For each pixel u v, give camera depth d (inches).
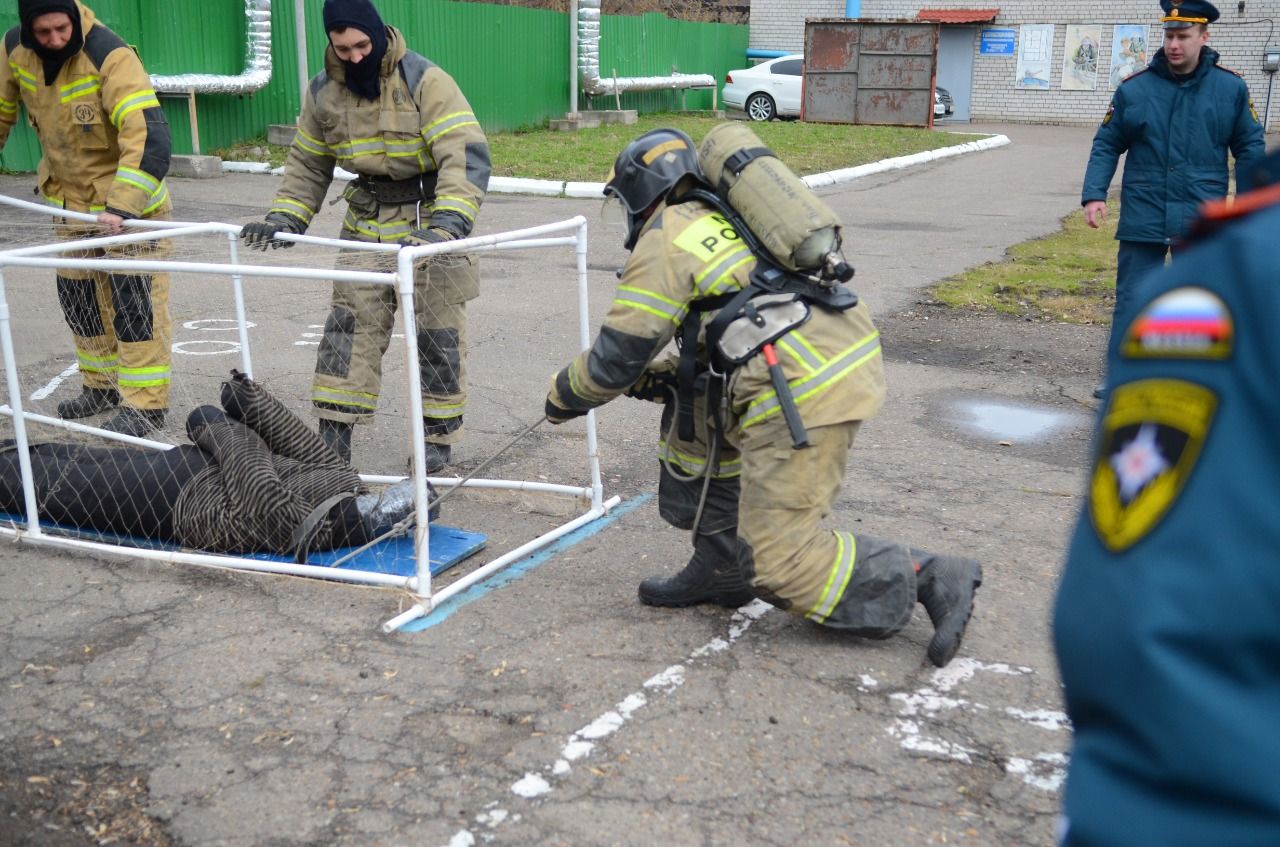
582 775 113.3
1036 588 159.2
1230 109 230.4
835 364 127.6
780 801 109.7
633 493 196.5
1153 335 39.5
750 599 150.6
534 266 405.7
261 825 105.9
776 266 129.8
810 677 132.3
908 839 104.4
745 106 1121.4
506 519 183.9
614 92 944.9
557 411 141.9
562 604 151.2
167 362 218.7
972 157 856.3
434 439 197.8
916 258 430.6
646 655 137.2
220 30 641.6
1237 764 35.2
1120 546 38.6
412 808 108.1
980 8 1250.0
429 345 191.2
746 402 129.4
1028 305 352.8
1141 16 1184.8
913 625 146.0
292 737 119.6
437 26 756.6
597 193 575.2
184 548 166.6
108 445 212.1
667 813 107.6
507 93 842.2
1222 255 38.6
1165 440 38.0
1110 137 243.6
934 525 183.0
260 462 164.7
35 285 307.7
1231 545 35.7
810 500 129.4
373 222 189.8
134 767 114.8
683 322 133.5
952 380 272.4
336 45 175.6
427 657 136.5
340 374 189.3
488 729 121.3
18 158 529.3
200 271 154.1
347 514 163.2
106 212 201.6
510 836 104.2
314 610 148.4
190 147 628.1
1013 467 212.4
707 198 133.8
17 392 166.6
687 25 1132.5
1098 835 37.9
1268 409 36.1
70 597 152.8
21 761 115.6
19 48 210.8
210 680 131.2
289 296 345.7
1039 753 118.3
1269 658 36.0
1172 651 36.4
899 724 123.3
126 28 582.2
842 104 1071.0
